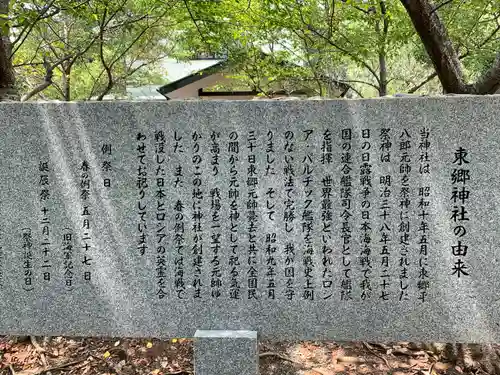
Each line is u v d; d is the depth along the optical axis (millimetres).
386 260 3006
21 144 3033
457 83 4055
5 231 3102
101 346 4121
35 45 7172
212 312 3111
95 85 8289
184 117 2969
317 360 3869
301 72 6473
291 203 2994
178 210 3035
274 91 7918
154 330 3141
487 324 3014
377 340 3078
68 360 3922
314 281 3051
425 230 2969
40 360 3895
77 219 3076
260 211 3008
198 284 3092
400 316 3053
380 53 5480
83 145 3018
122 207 3053
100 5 5281
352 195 2965
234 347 3049
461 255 2975
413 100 2881
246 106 2945
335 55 5984
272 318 3098
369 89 9648
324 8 5980
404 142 2910
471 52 5320
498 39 5543
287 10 5168
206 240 3051
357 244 3002
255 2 5410
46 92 9062
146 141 2994
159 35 7680
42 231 3094
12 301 3156
